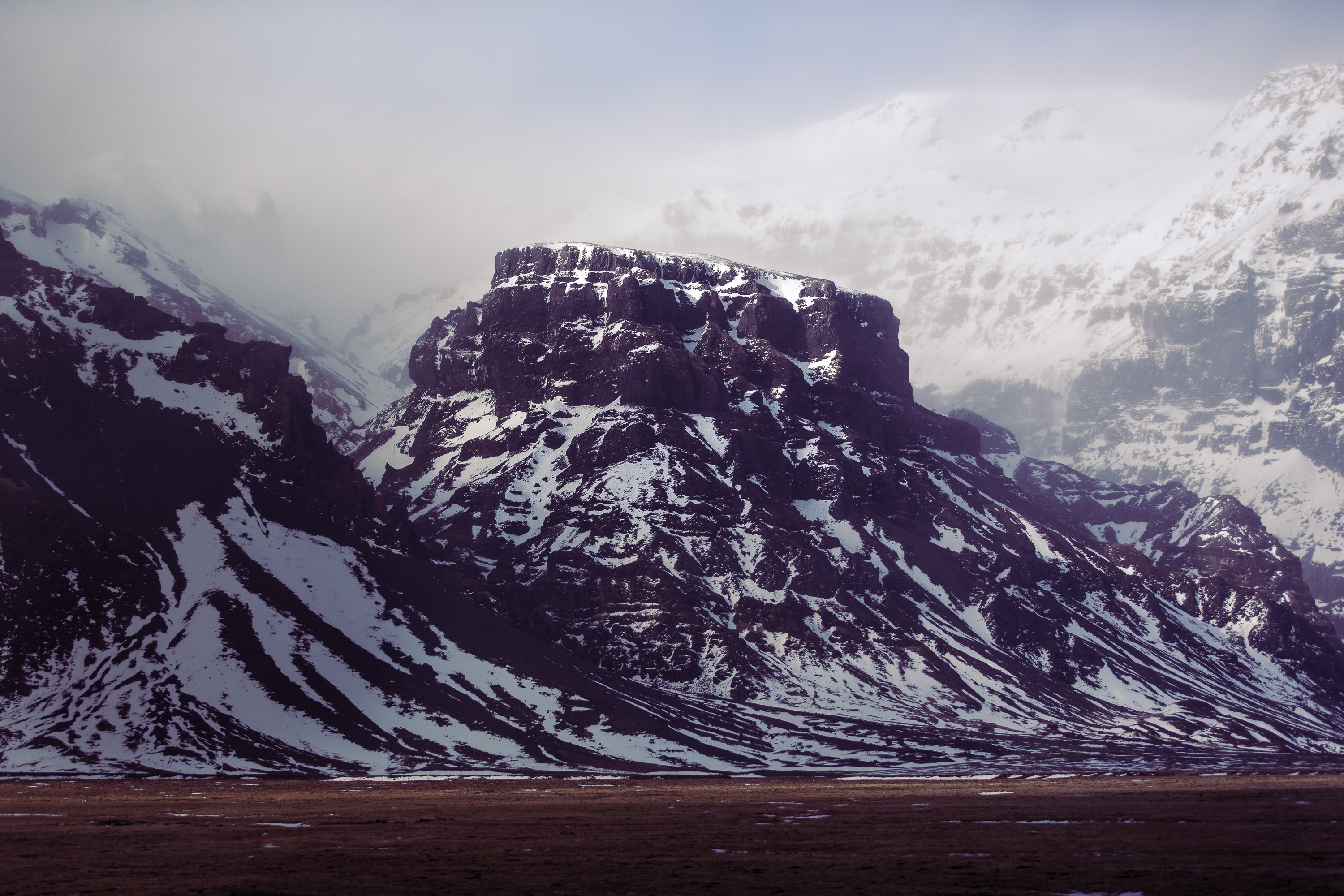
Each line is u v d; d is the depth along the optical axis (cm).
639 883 12288
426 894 11675
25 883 12475
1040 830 16575
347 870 13200
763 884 12150
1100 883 11975
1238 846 14462
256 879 12600
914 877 12456
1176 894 11312
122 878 12731
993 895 11356
